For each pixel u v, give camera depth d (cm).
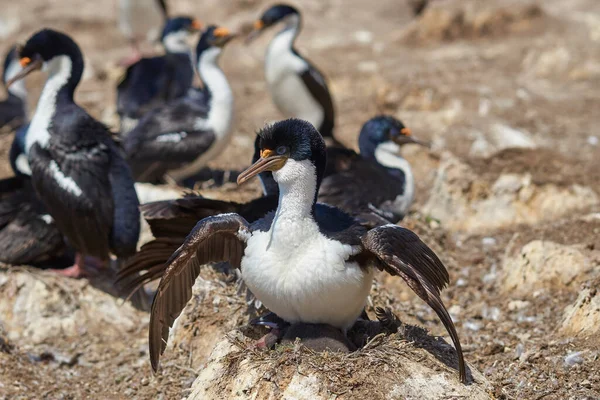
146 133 1577
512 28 2452
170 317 884
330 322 881
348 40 2633
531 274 1202
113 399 1051
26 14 3006
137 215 1241
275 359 847
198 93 1664
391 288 1230
